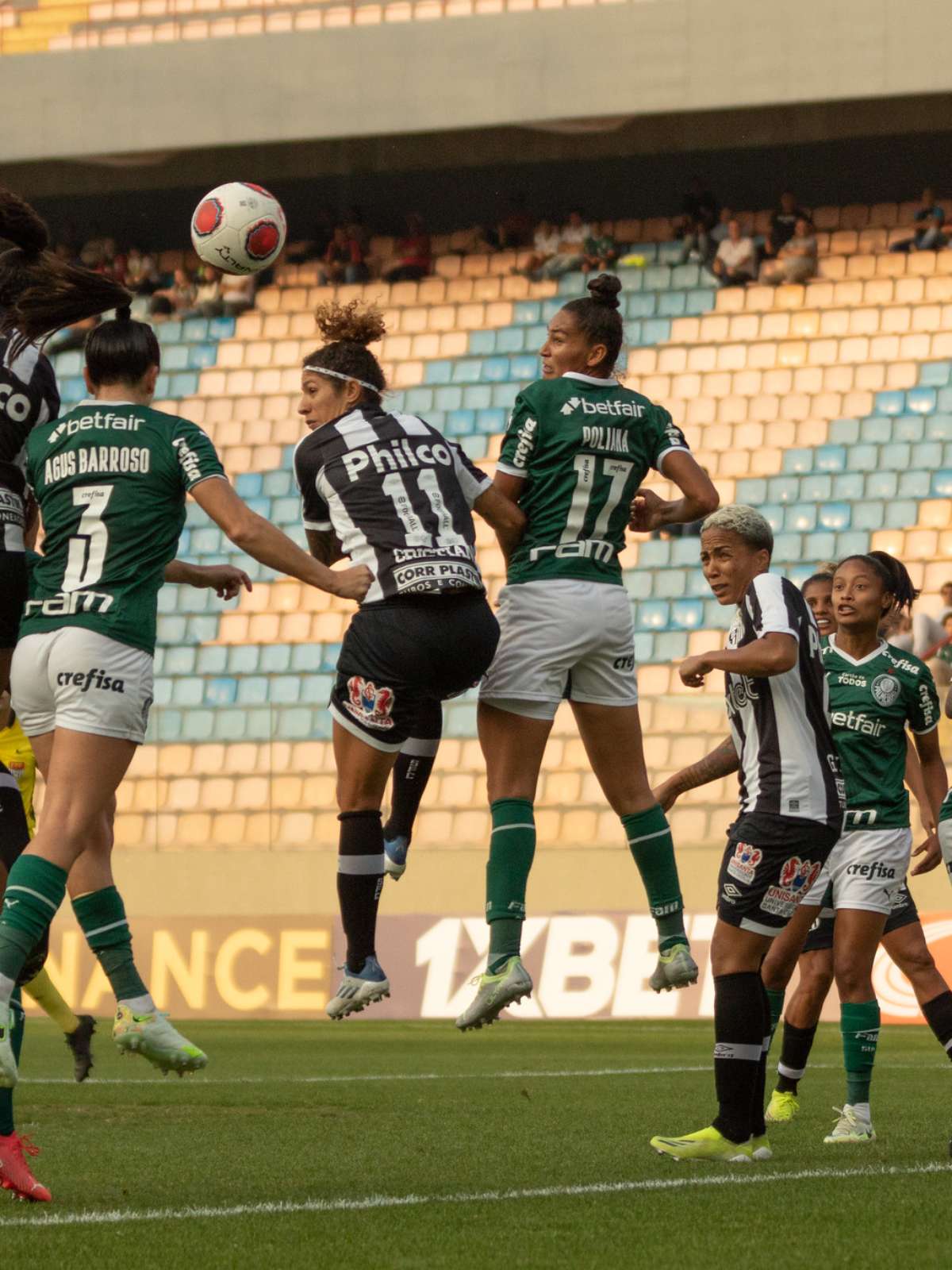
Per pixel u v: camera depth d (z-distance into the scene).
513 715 18.64
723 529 18.67
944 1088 28.86
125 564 15.84
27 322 16.67
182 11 80.25
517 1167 18.06
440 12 77.12
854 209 78.56
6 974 14.82
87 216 85.00
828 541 68.19
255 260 20.94
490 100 73.31
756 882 17.83
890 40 69.25
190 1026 50.94
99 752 15.62
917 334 73.38
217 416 78.19
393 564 17.62
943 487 68.56
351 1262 12.27
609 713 19.06
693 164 79.38
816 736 17.95
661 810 19.48
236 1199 15.66
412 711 17.97
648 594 67.06
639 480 19.08
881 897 21.48
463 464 18.53
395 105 74.25
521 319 78.06
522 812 18.64
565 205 82.06
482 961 52.38
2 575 16.98
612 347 19.14
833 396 72.62
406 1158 19.05
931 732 22.56
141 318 82.19
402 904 57.50
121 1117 24.34
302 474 18.45
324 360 18.58
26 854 15.29
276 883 58.31
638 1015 51.28
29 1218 14.34
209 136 75.94
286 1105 26.23
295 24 78.62
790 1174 16.98
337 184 82.69
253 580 70.69
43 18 80.88
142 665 15.86
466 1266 12.12
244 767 59.84
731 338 75.25
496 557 70.38
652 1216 14.28
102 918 16.36
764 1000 18.38
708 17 71.19
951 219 76.50
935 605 65.12
